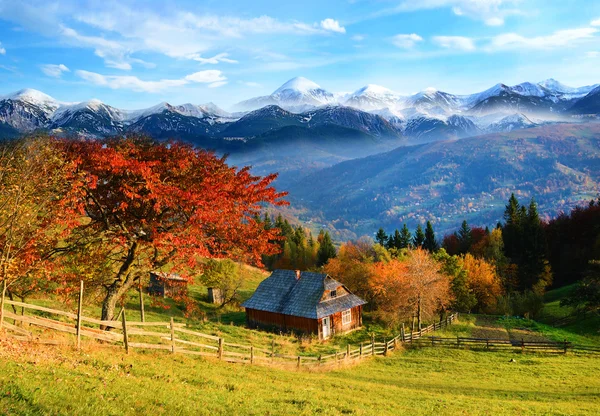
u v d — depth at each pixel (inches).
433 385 1077.1
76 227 770.8
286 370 980.6
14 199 629.3
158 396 513.3
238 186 762.8
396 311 2098.9
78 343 655.1
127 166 674.2
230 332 1501.0
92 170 693.9
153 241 712.4
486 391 1034.1
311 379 916.0
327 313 1888.5
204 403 534.6
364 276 2684.5
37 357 549.6
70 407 411.5
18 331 631.8
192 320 1668.3
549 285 3572.8
